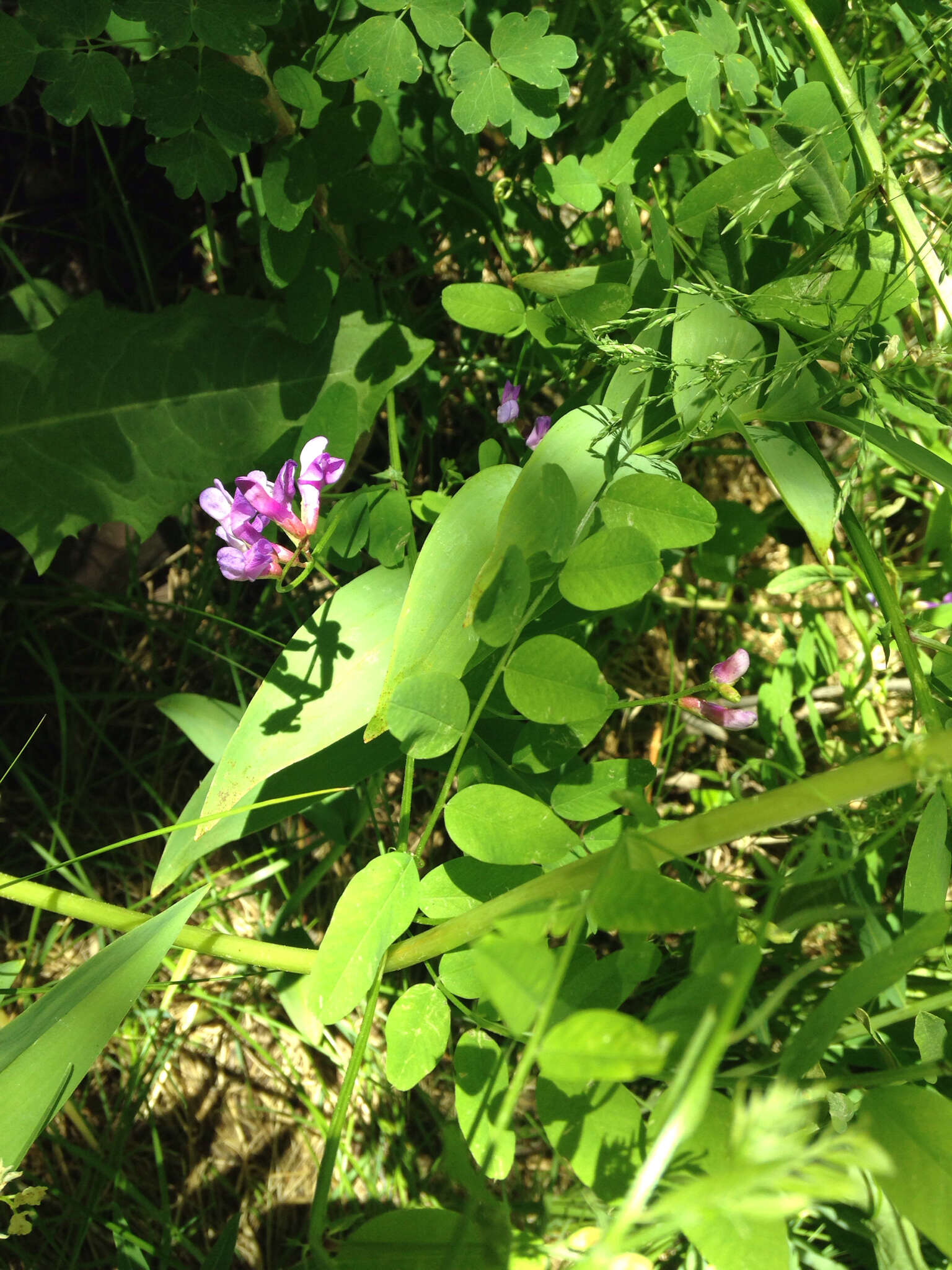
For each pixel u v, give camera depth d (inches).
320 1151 12.9
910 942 6.7
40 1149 12.3
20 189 14.0
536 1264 7.4
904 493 14.2
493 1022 8.1
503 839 8.2
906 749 6.5
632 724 14.4
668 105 10.4
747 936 7.9
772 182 9.8
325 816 12.0
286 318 11.2
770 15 11.1
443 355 14.1
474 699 9.6
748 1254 6.7
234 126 9.6
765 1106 5.2
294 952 9.2
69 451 11.2
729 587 14.5
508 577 7.9
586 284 10.2
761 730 13.0
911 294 9.6
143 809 13.7
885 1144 7.0
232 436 11.5
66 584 13.8
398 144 10.8
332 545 9.9
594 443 9.2
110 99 9.3
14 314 12.9
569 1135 7.2
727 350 9.7
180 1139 12.8
